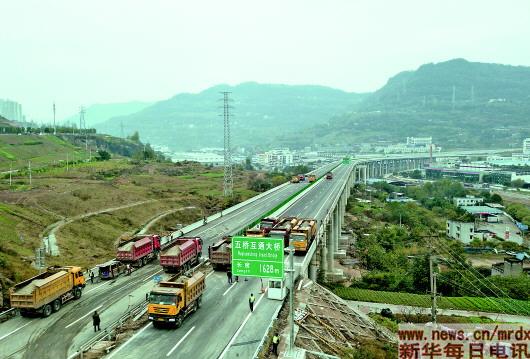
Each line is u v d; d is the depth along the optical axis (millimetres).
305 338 40812
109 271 56469
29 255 63531
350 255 109750
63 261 65625
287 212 97375
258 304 47156
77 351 36031
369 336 50031
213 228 85375
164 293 40531
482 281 81625
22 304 42438
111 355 35344
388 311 68312
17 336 39188
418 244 114938
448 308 72188
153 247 66375
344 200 142125
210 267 61656
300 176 175750
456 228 131875
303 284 56031
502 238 132875
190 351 36156
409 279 82312
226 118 159125
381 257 98250
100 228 90688
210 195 139750
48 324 41906
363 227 138375
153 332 40000
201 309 45656
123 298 49125
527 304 73438
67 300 47531
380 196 199875
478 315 69750
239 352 36031
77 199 104688
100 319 43125
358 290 79250
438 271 82188
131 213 106938
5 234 68875
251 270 38750
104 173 153500
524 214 158875
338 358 36969
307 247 63250
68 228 83750
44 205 94938
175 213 115438
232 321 42500
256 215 98938
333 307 53750
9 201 91812
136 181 145875
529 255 112188
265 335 37688
